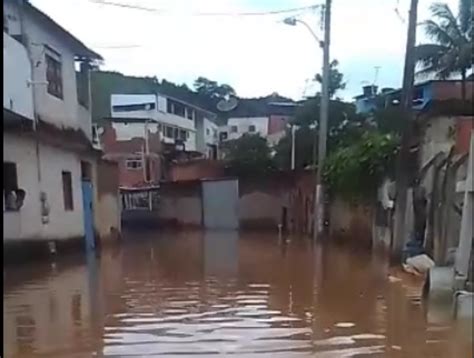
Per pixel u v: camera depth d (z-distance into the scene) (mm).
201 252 20938
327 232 25547
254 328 8680
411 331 8336
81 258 18719
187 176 43406
